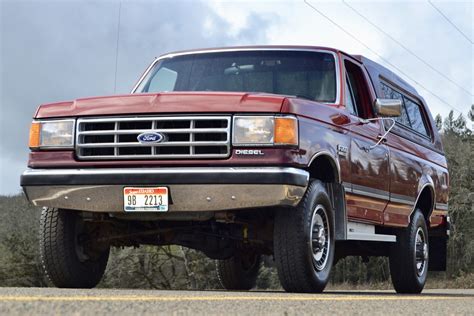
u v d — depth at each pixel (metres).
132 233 6.21
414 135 8.52
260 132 5.38
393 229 8.11
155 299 3.64
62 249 5.96
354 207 6.54
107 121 5.59
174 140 5.46
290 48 7.06
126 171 5.46
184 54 7.45
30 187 5.71
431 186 8.70
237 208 5.38
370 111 7.27
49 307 2.87
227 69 7.09
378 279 48.19
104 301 3.35
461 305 4.25
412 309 3.70
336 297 4.71
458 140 56.06
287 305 3.60
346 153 6.32
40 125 5.79
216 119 5.41
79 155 5.65
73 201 5.63
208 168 5.37
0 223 51.38
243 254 7.85
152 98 5.58
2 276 50.56
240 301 3.75
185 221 6.22
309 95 6.67
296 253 5.54
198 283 43.72
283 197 5.30
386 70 8.16
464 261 47.75
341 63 6.89
